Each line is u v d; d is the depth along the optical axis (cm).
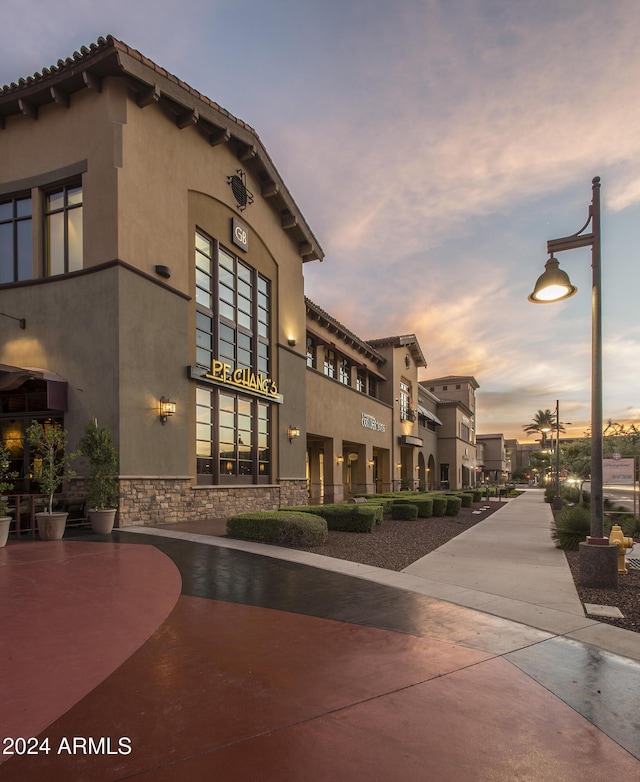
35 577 729
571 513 1125
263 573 778
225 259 1823
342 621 546
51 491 1102
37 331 1366
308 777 273
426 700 365
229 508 1714
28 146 1438
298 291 2370
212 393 1688
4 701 357
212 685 385
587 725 335
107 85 1341
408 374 4319
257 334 1998
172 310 1473
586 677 412
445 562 910
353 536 1241
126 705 352
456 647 473
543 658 451
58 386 1293
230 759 289
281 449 2127
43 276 1407
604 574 711
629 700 372
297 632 508
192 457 1542
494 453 9494
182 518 1470
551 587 716
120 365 1264
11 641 476
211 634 500
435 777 276
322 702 359
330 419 2775
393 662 434
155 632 503
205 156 1697
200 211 1675
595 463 742
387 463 3772
